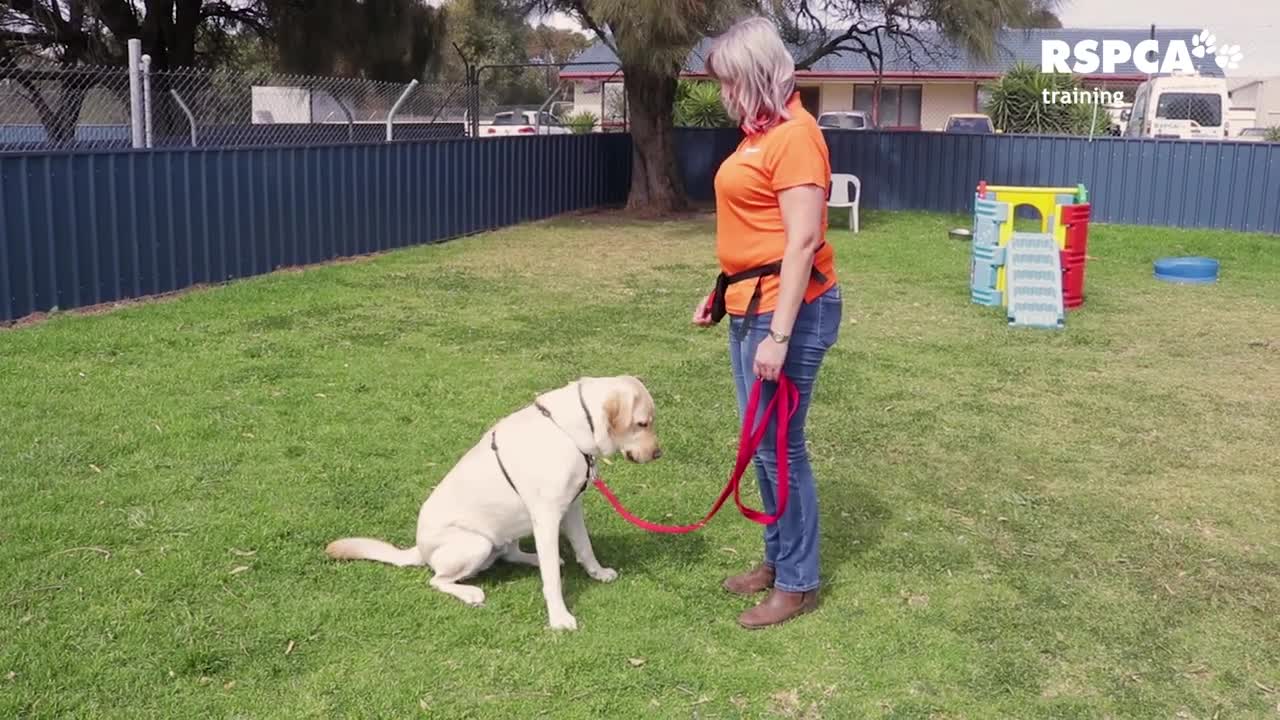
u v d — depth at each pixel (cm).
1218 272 1238
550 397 399
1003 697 358
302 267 1161
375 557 432
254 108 1438
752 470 562
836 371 777
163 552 436
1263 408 707
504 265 1230
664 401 684
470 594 405
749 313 374
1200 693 366
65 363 721
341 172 1219
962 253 1400
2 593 396
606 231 1573
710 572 442
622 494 525
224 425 600
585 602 411
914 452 607
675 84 1834
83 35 1755
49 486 502
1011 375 779
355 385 695
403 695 342
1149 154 1684
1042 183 1789
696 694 352
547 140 1712
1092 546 484
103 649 362
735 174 367
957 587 438
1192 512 528
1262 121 2920
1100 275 1254
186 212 1005
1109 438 639
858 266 1284
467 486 405
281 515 477
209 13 1948
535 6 1881
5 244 839
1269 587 446
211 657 359
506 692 348
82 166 898
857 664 374
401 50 1964
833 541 480
